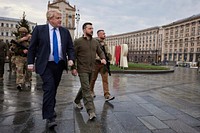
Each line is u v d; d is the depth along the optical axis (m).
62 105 4.45
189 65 55.53
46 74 3.11
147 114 3.97
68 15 72.75
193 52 79.69
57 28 3.25
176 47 90.06
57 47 3.16
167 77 13.66
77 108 4.23
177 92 6.95
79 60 3.71
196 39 78.75
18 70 6.18
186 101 5.40
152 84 8.97
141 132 3.03
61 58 3.21
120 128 3.16
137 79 10.88
